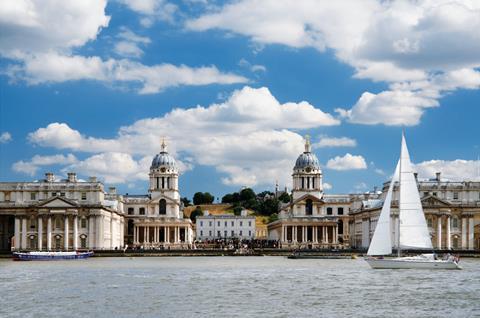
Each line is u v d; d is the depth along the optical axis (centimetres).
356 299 9112
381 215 14600
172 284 11175
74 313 7925
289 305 8556
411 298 9212
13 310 8144
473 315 7806
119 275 13138
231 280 11888
